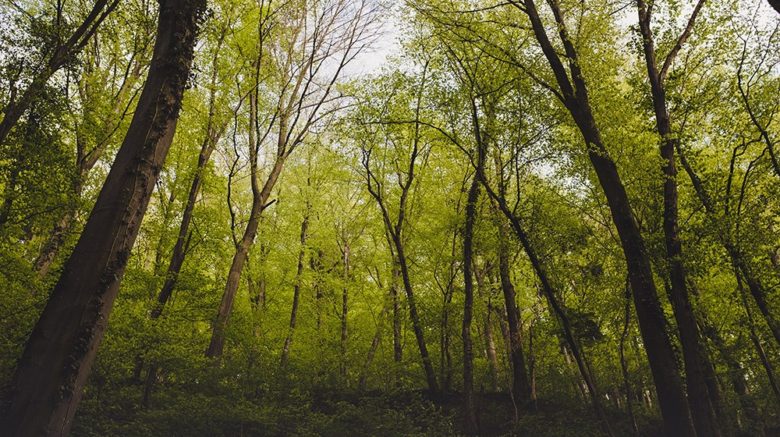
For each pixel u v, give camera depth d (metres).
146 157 5.42
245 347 14.31
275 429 11.11
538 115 12.75
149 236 15.87
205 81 14.67
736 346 12.51
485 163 14.95
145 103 5.63
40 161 10.75
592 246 13.69
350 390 15.67
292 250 21.67
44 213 11.44
